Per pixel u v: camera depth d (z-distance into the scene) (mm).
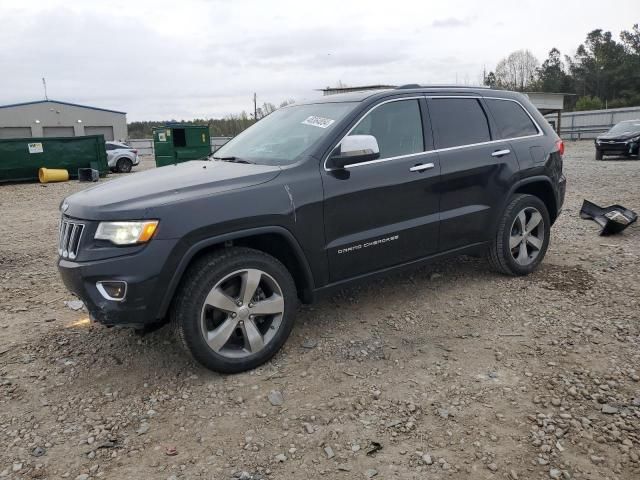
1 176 18766
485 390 3215
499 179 4809
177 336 3359
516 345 3775
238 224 3363
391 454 2678
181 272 3217
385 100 4242
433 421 2930
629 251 5941
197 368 3615
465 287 4941
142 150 51969
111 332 4258
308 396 3223
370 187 3967
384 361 3627
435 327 4133
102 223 3160
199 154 22766
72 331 4320
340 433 2852
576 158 21766
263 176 3570
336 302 4691
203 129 22672
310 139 3961
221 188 3404
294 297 3705
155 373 3572
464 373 3424
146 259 3117
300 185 3645
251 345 3518
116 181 3854
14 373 3623
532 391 3182
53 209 11945
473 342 3854
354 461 2637
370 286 5047
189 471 2604
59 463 2689
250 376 3484
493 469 2541
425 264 4500
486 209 4766
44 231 8914
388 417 2980
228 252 3426
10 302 5062
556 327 4020
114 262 3115
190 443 2822
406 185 4172
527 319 4195
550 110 39094
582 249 6141
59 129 50906
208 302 3326
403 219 4215
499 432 2812
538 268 5441
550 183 5273
